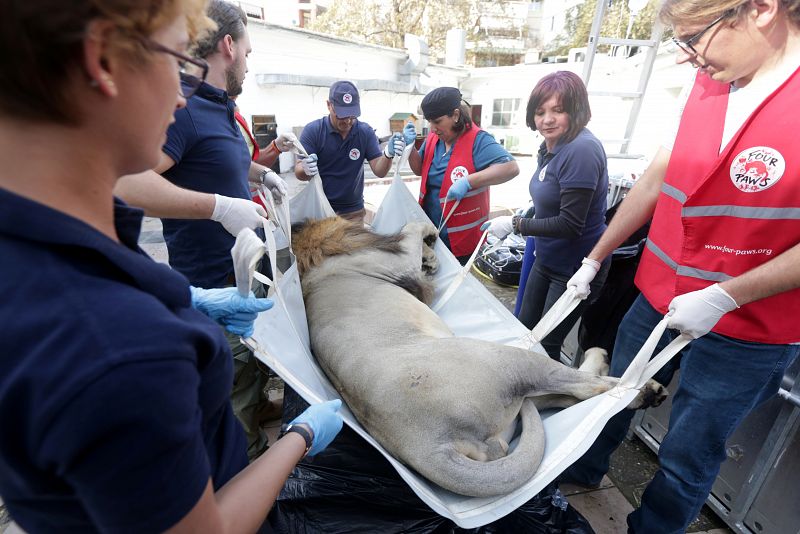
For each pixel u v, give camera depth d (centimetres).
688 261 150
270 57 880
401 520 152
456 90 266
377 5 1728
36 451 45
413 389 157
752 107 132
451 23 1822
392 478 162
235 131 193
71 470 45
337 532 148
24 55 42
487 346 172
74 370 43
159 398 47
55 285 46
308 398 131
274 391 287
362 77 1075
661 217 167
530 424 158
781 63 125
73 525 55
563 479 214
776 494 172
